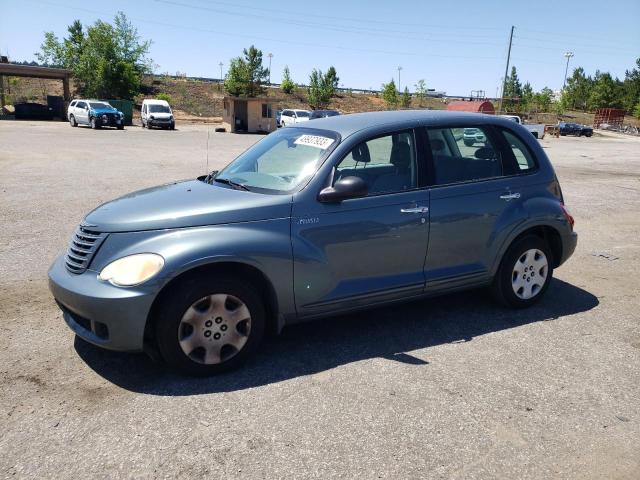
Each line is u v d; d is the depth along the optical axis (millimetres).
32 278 5594
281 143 4648
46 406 3295
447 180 4516
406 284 4348
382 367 3887
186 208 3730
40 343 4133
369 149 4242
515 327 4680
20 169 13914
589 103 95438
